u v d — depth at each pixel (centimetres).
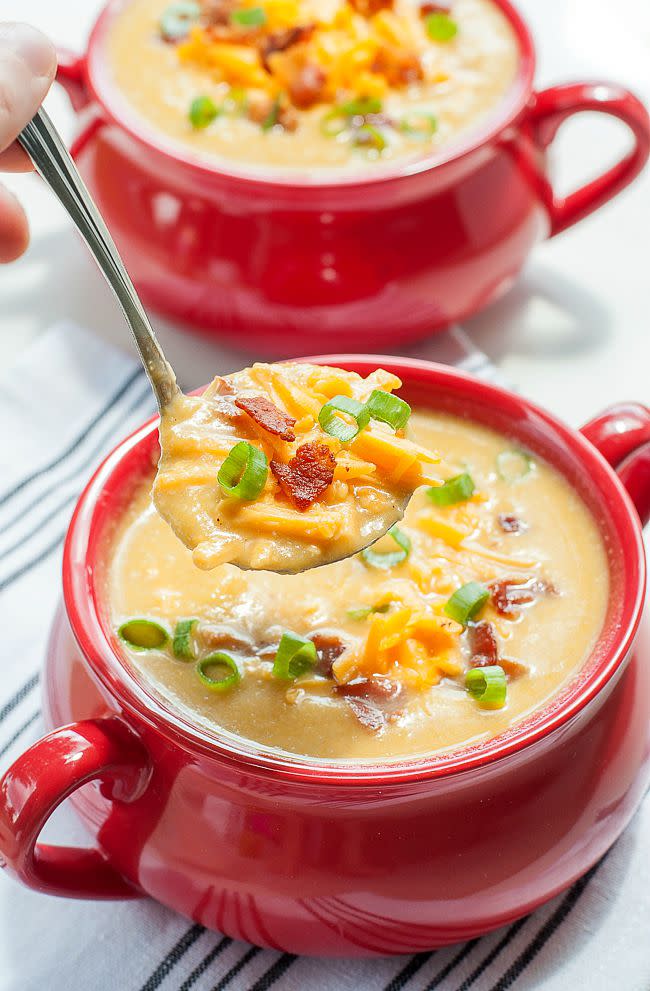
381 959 60
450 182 71
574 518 61
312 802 55
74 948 60
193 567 60
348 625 59
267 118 74
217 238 71
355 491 57
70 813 62
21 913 60
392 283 71
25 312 76
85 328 76
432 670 58
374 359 62
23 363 72
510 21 78
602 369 75
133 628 58
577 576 60
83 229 58
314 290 71
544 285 78
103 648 57
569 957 59
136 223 72
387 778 54
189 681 58
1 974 59
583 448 61
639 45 88
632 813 59
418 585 60
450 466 62
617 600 58
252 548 56
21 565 67
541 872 57
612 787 58
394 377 59
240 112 75
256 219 70
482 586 59
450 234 71
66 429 72
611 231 80
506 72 76
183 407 58
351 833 56
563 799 57
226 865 57
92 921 60
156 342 58
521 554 60
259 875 56
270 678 58
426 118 74
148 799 57
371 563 60
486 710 57
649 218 81
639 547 59
